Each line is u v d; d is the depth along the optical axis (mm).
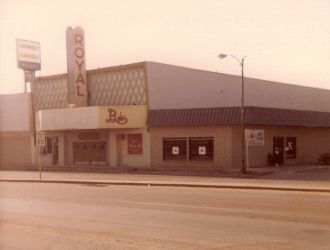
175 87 41219
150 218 14406
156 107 39625
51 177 33531
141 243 10867
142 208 16688
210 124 35594
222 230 12086
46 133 46500
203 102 43781
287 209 15516
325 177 28656
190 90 42500
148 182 26719
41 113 43375
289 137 40188
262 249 9891
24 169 44656
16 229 13203
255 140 35875
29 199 20688
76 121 40875
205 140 36312
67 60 43219
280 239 10836
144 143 39312
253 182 25594
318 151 43938
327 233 11477
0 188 26578
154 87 39594
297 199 18344
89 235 12031
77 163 44375
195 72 43000
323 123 43906
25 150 49625
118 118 39281
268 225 12609
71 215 15578
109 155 41781
